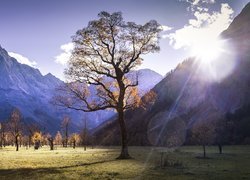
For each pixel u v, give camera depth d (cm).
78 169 3625
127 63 5372
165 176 2967
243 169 3634
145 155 6706
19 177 2934
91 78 5231
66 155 6988
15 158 5884
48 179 2781
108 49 5209
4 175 3108
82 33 5069
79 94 5222
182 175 3042
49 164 4438
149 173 3206
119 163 4466
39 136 15875
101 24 5069
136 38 5259
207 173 3209
